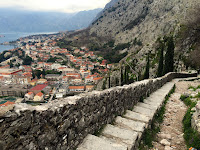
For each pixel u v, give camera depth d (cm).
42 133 293
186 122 613
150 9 16412
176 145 514
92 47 18212
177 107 877
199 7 2595
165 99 1012
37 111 279
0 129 221
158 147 511
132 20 19325
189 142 484
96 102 482
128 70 5828
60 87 8744
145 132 546
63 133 347
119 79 5788
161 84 1496
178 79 2105
